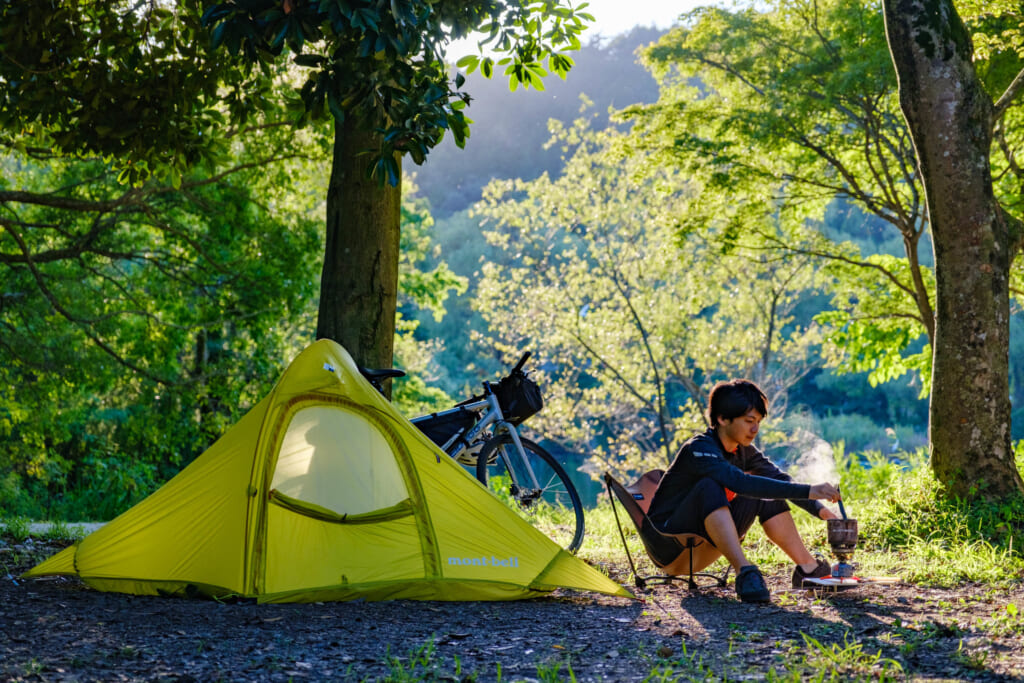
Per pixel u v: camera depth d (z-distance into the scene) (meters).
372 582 4.39
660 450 21.75
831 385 53.44
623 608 4.27
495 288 21.75
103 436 21.25
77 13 7.29
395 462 4.66
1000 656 3.12
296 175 16.48
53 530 7.21
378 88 5.23
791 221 17.48
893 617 3.89
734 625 3.76
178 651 3.26
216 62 7.46
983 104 7.02
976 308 6.89
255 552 4.35
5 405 17.02
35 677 2.84
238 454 4.55
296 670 3.02
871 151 15.70
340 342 6.55
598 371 22.00
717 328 22.75
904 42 7.04
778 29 15.30
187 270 16.67
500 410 6.66
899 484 7.21
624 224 21.55
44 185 16.62
